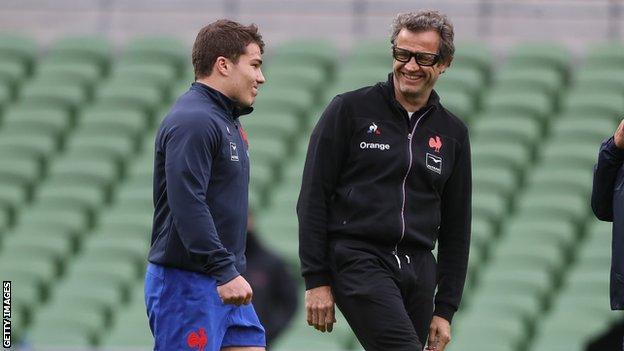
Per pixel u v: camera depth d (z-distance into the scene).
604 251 44.94
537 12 55.88
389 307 20.22
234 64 19.91
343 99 20.81
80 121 53.84
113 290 45.34
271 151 50.12
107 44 57.28
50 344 42.78
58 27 59.28
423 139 20.88
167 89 55.22
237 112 20.23
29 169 51.59
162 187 19.83
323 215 20.66
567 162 49.31
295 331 41.03
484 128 50.66
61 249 47.94
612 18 55.66
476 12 56.19
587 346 30.66
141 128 53.25
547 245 45.50
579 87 52.66
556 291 44.16
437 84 52.53
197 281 19.78
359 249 20.56
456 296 21.73
